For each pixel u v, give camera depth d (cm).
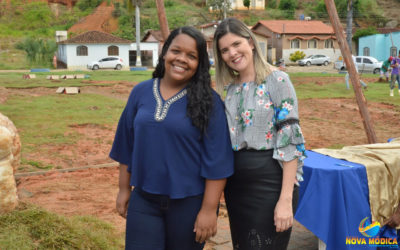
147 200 256
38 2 8225
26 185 650
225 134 254
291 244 429
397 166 371
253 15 8469
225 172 251
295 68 4581
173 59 249
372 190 354
